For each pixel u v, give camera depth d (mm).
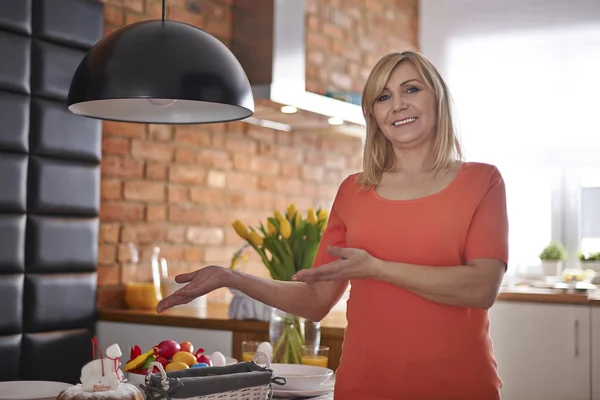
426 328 1698
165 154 3750
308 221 2916
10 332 2967
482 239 1695
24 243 3012
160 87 1832
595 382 3555
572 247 5113
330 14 4672
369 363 1744
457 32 5297
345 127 4387
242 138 4207
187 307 3537
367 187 1847
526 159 5051
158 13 3715
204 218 3969
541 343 3660
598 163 4887
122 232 3535
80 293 3242
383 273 1664
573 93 4965
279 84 3693
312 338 2436
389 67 1795
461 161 1818
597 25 4930
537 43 5059
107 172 3463
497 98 5137
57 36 3129
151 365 1642
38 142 3049
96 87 1859
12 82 2951
